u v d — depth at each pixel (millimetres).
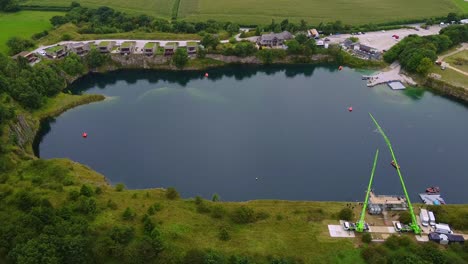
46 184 176250
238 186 199125
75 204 161875
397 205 172500
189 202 177875
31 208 154250
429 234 157000
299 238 156875
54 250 132875
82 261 135375
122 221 157375
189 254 139750
